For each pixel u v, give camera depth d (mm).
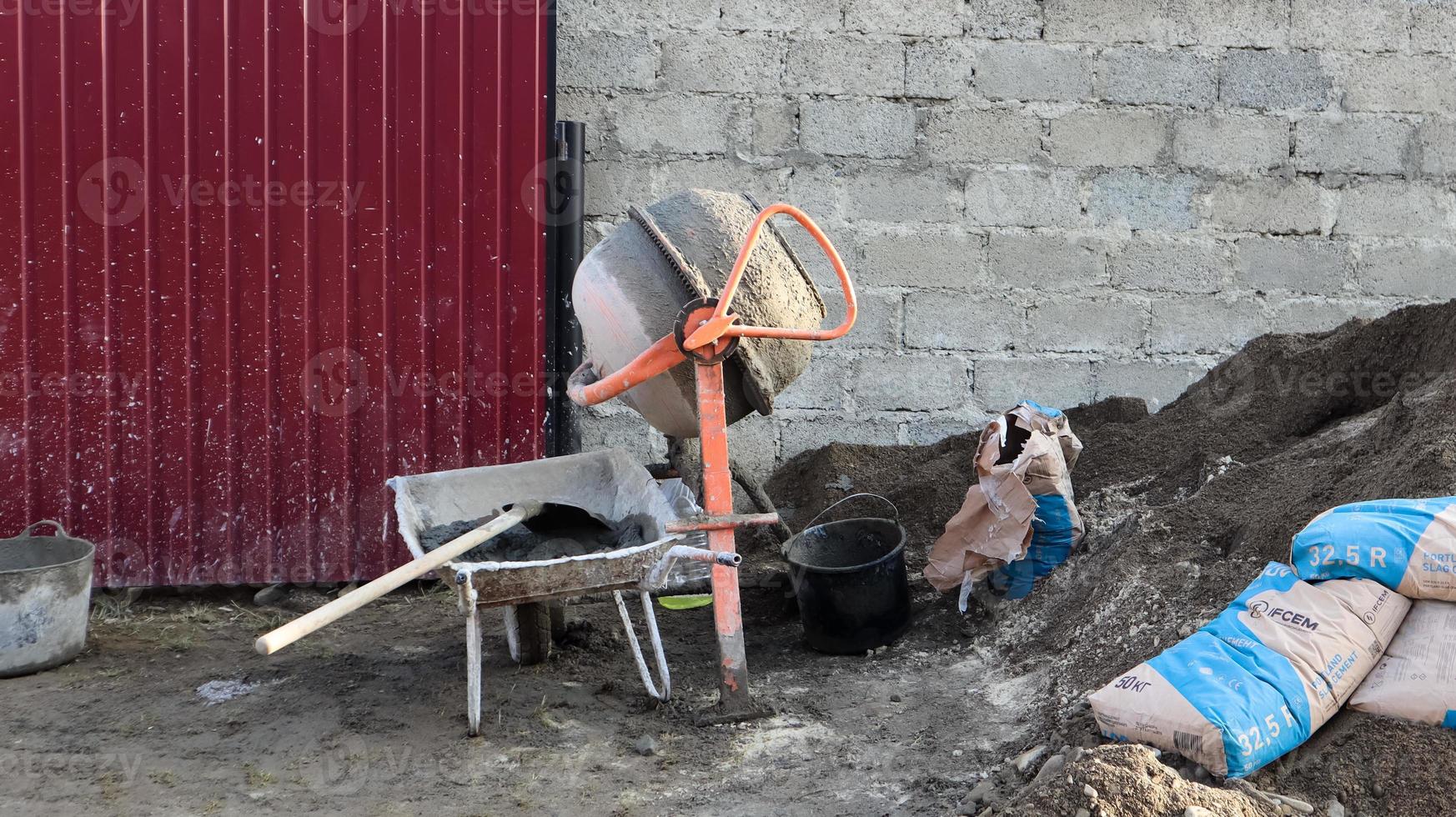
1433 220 5676
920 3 5449
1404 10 5570
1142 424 5156
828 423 5621
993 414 5645
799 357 4039
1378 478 3473
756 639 4527
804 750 3408
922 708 3678
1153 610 3592
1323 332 5441
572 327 5203
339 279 4938
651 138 5422
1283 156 5605
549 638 4164
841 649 4262
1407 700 2746
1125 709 2855
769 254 3953
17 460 4793
